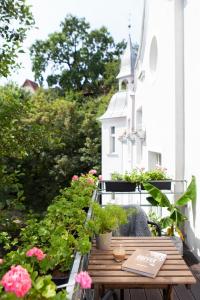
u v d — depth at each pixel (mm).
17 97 4414
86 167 23094
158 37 7969
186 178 6066
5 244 2943
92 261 2771
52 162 22469
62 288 1936
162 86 7535
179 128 6293
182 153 6281
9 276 1355
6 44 4098
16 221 3883
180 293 4031
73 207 3266
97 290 2666
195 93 5465
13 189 4020
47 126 5164
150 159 9711
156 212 7590
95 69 36094
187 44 5938
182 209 6102
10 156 4582
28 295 1438
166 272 2549
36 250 2025
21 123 4477
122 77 19328
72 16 35156
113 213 3193
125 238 3502
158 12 7914
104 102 27047
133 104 13969
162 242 3348
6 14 4035
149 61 9336
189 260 5199
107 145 19172
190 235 5719
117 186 6426
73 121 23344
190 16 5715
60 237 2455
